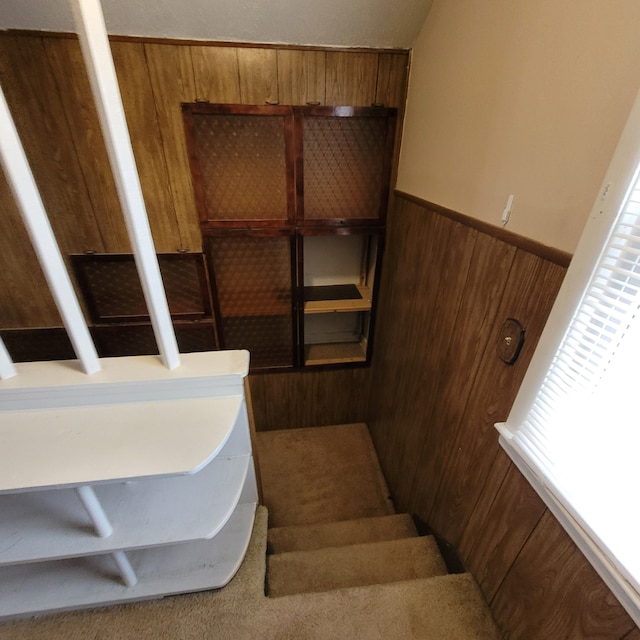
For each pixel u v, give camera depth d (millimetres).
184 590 1101
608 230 643
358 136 1719
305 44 1497
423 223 1497
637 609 612
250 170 1724
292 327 2186
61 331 1933
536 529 884
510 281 939
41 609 1045
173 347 948
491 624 1085
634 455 634
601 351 679
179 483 1063
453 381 1295
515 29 863
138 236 795
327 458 2443
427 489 1597
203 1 1301
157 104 1546
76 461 804
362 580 1341
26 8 1242
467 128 1122
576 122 704
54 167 1569
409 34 1480
